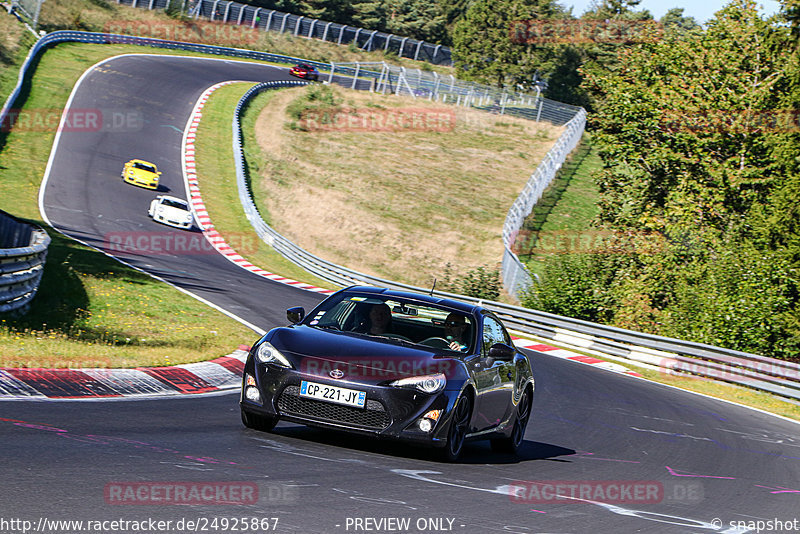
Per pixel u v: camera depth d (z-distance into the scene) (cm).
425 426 1430
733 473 1973
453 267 8050
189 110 11694
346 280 6725
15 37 11694
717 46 7350
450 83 14912
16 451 1148
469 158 11631
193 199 8725
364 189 9819
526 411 1962
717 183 6938
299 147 11094
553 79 16338
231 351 2902
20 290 2881
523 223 8662
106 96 11050
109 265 4997
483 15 17662
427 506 1143
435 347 1603
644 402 3309
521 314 5384
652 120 7350
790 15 7131
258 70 16012
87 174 8412
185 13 17312
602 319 5528
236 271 6350
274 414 1466
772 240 5369
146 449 1281
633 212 7631
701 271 5522
